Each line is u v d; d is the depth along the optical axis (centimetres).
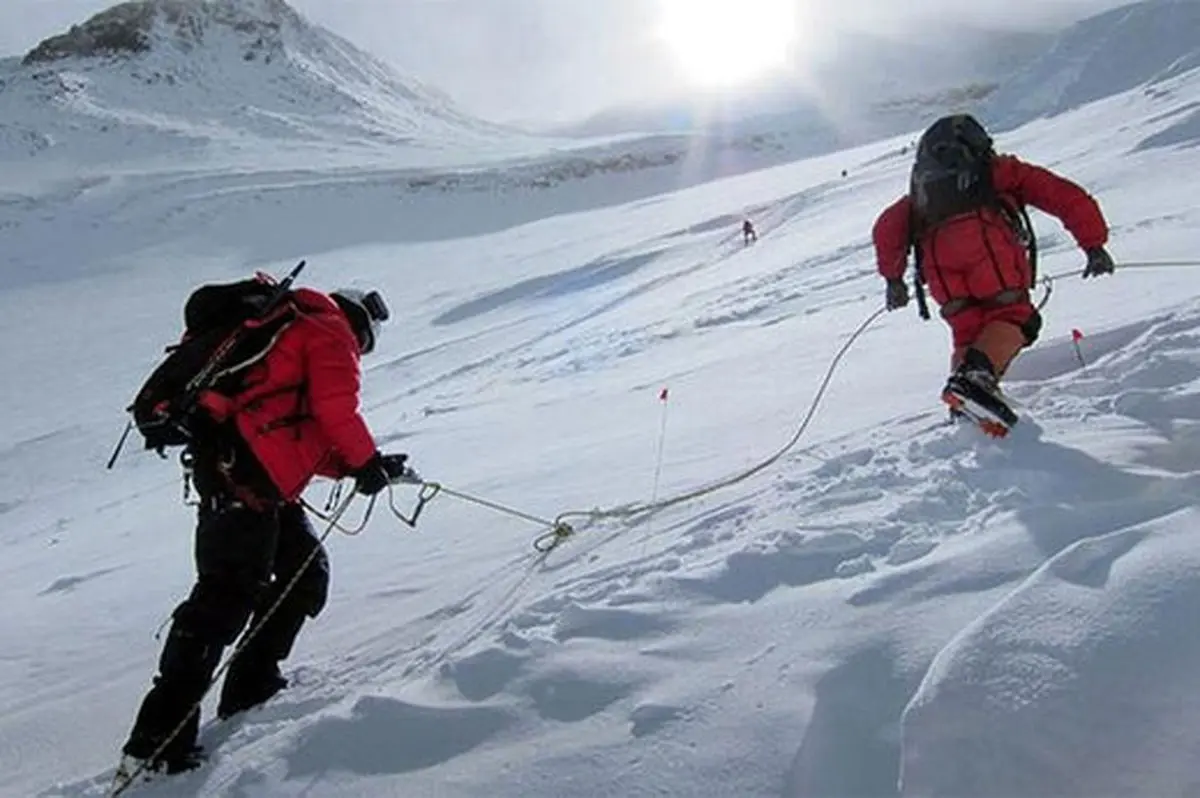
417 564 539
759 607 310
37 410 3048
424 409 1541
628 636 317
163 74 13638
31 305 5400
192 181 8900
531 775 264
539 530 531
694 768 249
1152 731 210
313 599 400
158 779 338
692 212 6219
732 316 1432
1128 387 432
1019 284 448
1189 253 830
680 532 418
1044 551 285
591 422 897
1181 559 242
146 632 566
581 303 3067
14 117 11725
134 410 360
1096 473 337
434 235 7644
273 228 7731
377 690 351
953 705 226
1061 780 210
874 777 233
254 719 367
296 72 14738
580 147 11769
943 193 454
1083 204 448
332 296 392
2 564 1127
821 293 1393
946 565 291
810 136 13800
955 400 407
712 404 789
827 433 549
